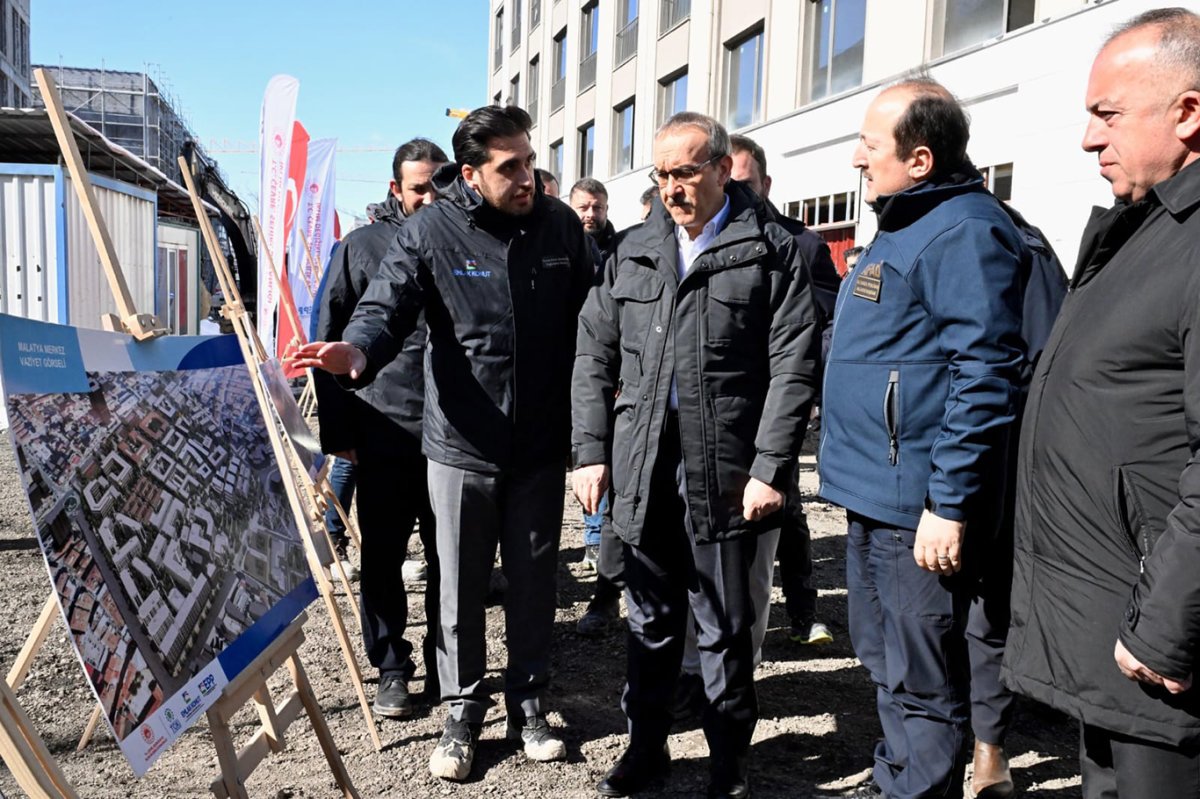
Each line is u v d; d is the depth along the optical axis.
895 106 2.33
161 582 2.02
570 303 3.20
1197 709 1.64
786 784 3.03
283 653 2.43
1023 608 1.92
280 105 6.58
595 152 22.31
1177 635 1.54
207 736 3.42
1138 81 1.70
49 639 4.19
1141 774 1.72
